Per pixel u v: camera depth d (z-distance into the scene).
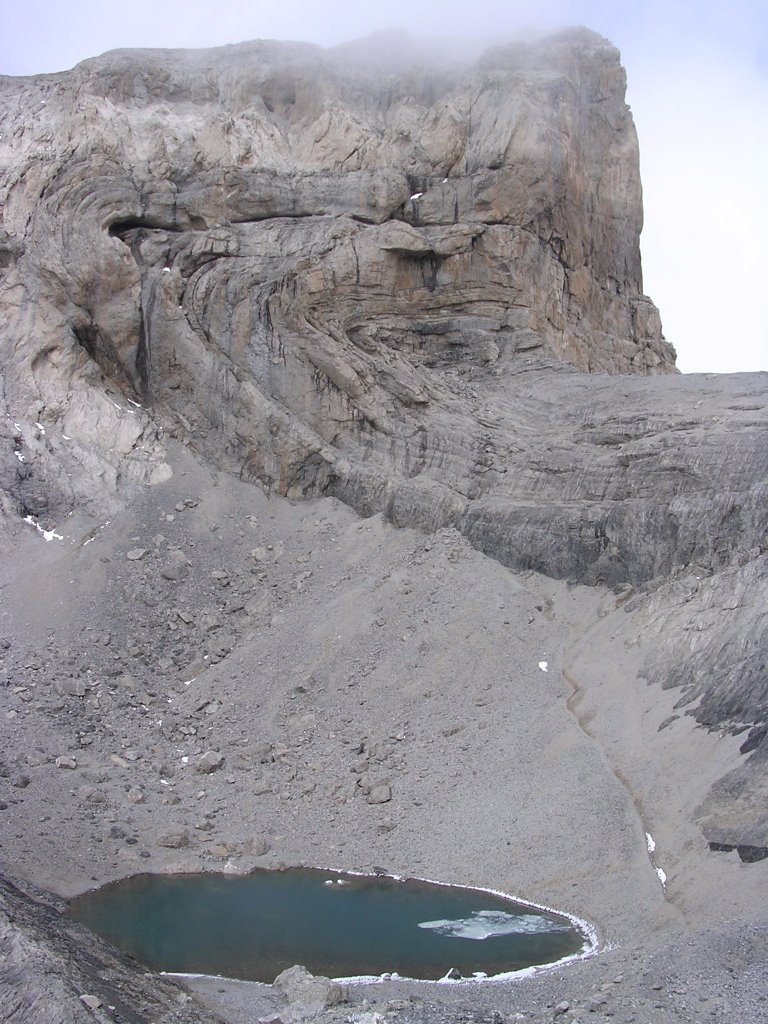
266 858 25.81
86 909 22.81
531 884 23.73
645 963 18.83
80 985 17.25
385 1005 17.77
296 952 20.66
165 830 26.59
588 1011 17.09
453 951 20.72
